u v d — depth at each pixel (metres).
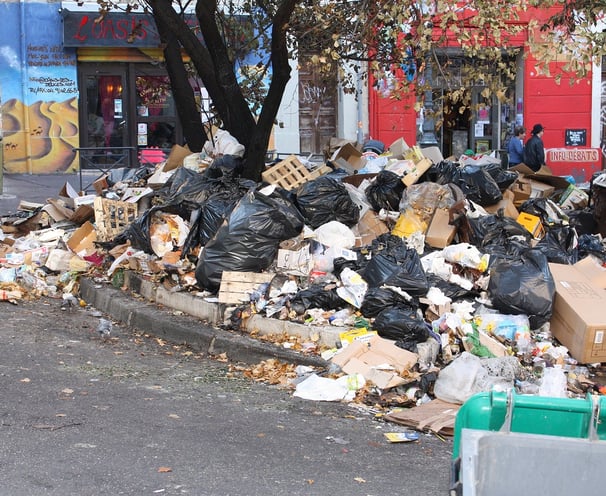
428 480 4.86
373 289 7.41
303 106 20.98
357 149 11.87
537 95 21.61
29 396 5.98
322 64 9.68
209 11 10.25
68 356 7.15
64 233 10.75
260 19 12.48
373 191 9.52
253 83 13.65
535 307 7.26
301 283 7.96
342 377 6.52
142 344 7.78
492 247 8.27
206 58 11.05
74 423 5.46
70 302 9.14
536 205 9.50
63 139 20.05
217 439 5.36
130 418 5.65
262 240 8.04
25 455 4.86
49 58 19.81
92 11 19.73
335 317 7.42
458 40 8.77
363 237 8.93
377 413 6.12
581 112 21.86
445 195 8.90
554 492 2.57
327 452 5.26
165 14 10.73
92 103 20.39
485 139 22.55
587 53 9.09
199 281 8.30
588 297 7.22
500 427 2.93
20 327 8.02
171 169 11.08
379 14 8.94
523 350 7.02
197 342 7.64
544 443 2.59
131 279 9.12
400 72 13.67
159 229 9.22
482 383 6.20
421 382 6.45
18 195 16.12
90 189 16.36
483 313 7.38
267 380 6.77
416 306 7.35
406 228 8.77
